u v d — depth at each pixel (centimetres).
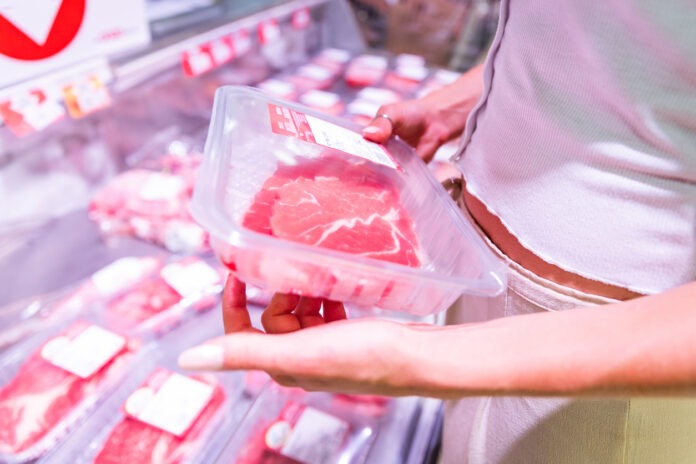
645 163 68
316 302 71
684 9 59
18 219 128
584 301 78
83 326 119
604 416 82
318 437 108
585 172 73
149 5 158
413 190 94
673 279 73
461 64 335
